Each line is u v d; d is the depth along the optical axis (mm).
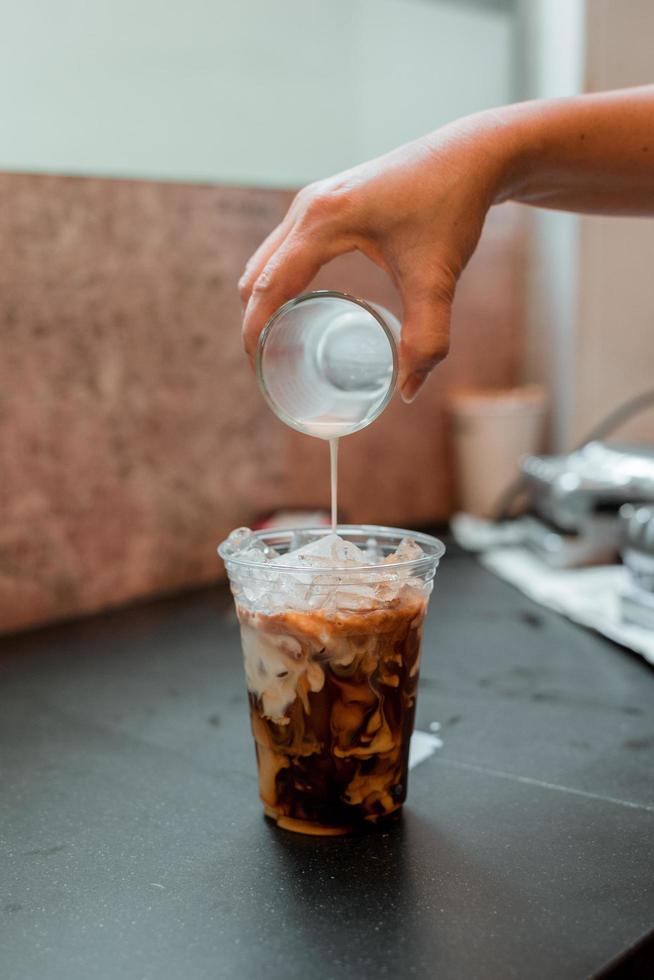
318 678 535
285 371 564
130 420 958
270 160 1059
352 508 1199
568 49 1200
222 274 1012
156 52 947
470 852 537
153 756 649
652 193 631
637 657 788
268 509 1095
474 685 750
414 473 1268
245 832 561
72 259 904
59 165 903
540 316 1311
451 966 457
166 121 964
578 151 593
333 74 1102
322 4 1072
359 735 542
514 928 479
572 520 1042
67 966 463
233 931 481
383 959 462
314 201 556
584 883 509
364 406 576
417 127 1208
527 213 1321
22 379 885
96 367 930
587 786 601
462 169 557
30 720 708
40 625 918
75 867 532
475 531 1201
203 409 1015
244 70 1016
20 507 896
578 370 1243
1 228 860
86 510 938
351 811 549
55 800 597
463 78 1248
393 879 515
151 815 579
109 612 953
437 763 631
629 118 593
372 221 553
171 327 977
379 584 530
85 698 745
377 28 1134
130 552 973
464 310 1298
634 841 543
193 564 1030
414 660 557
